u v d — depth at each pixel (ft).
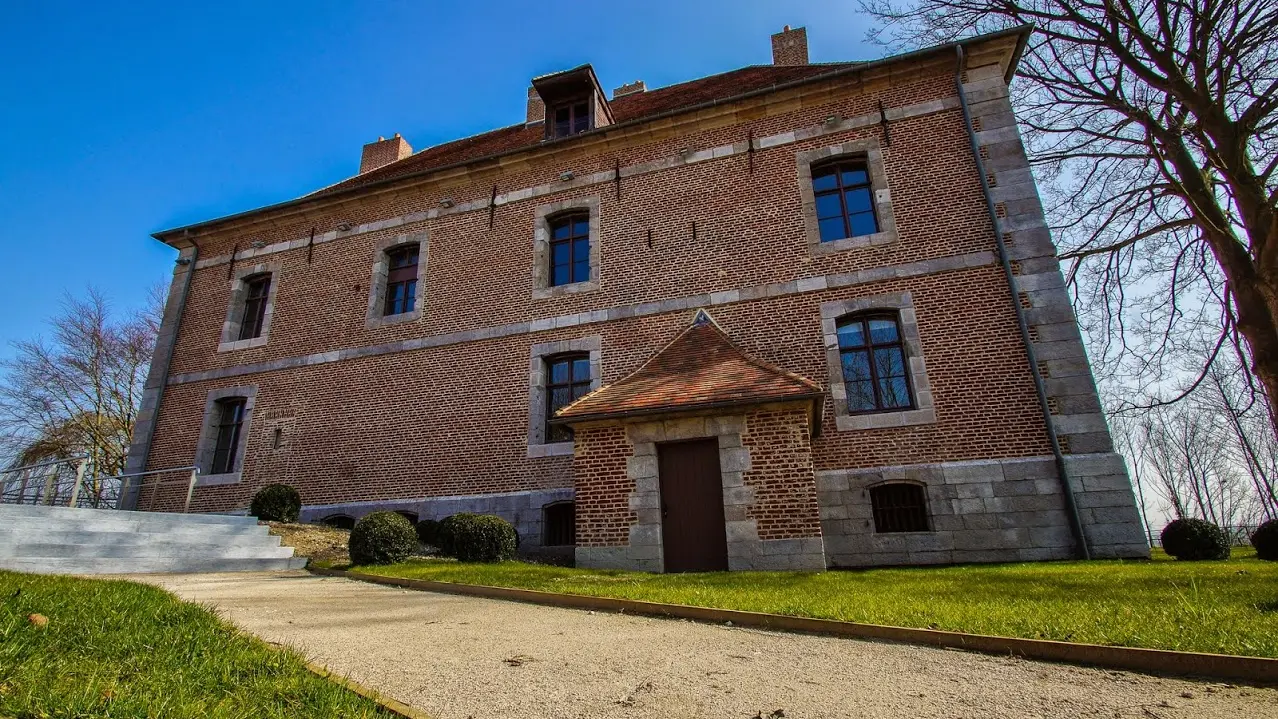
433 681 9.84
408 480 40.75
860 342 35.73
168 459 46.91
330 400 44.68
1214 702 8.98
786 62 54.39
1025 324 33.12
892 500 32.48
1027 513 30.45
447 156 56.44
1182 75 30.30
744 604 16.12
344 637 12.84
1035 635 12.09
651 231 41.55
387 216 48.80
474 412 40.93
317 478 42.80
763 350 36.58
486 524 30.45
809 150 40.11
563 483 37.42
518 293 42.93
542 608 17.33
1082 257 39.68
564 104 48.78
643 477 30.25
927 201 36.88
